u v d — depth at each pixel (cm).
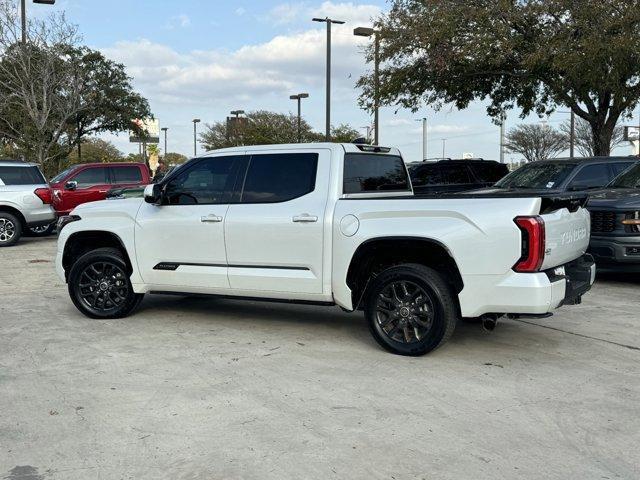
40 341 620
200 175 660
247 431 405
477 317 550
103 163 1756
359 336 636
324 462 362
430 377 507
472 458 367
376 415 430
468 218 521
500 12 1681
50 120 2578
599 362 548
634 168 990
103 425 415
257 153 637
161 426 413
